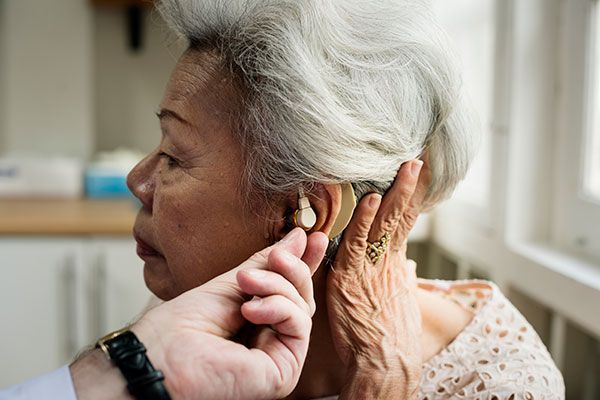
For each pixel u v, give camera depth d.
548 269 1.22
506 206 1.41
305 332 0.62
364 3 0.69
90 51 2.74
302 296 0.63
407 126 0.70
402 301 0.80
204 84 0.71
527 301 1.39
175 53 0.78
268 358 0.60
